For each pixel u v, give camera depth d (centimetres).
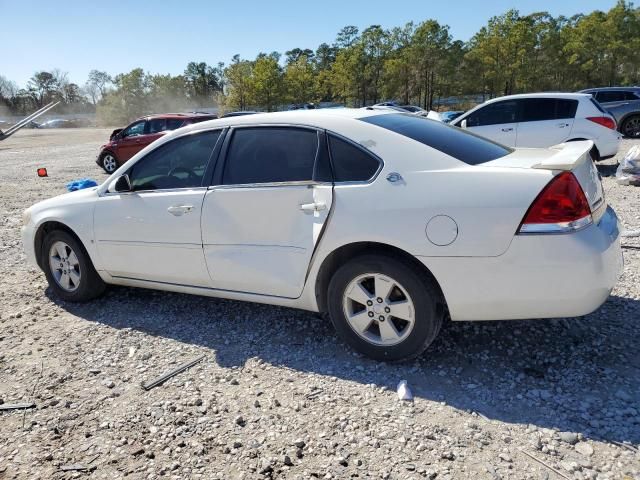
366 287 316
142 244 388
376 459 237
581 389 281
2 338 383
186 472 235
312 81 6700
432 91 6062
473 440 246
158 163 389
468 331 352
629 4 5175
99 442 259
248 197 338
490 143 359
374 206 295
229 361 335
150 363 337
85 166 1670
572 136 962
